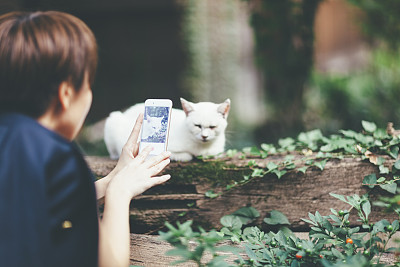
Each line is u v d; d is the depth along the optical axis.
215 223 2.19
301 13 5.41
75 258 1.05
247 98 8.17
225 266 1.39
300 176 2.15
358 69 7.72
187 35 7.83
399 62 6.50
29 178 1.00
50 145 1.05
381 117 5.80
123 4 8.45
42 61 1.07
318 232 1.85
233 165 2.21
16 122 1.07
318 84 6.47
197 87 7.81
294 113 6.09
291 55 5.66
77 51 1.13
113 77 8.79
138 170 1.46
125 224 1.32
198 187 2.20
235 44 7.92
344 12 8.62
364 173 2.12
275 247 1.84
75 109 1.19
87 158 2.60
